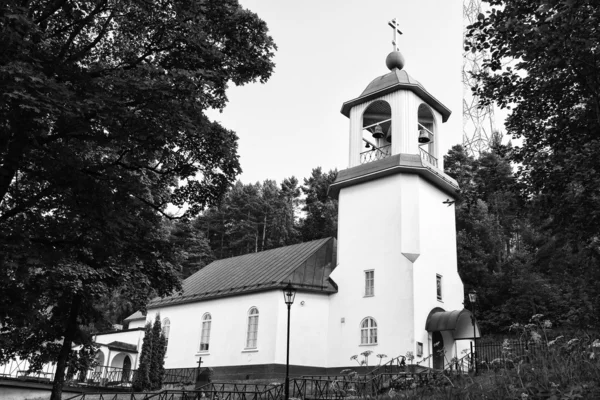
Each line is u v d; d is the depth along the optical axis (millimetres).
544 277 37125
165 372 33562
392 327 26375
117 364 39938
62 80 11984
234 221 68562
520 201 13555
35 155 12070
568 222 12969
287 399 17281
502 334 36000
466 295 34906
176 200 16141
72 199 12648
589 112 12562
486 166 14227
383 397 13914
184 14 13734
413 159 28781
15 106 10289
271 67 15359
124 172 13453
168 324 35750
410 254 27141
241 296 31484
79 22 13992
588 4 9453
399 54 32406
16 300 12680
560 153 12336
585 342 11234
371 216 29188
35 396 23516
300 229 63281
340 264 29828
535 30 9930
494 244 42625
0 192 12133
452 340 27594
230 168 15641
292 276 29703
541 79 12273
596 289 20469
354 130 31500
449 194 30938
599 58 10391
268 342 28766
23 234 11836
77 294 16609
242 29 15352
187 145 15055
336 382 19156
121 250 14844
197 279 38156
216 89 14594
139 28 14367
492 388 10727
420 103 30656
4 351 16938
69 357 18516
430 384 13438
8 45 10695
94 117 12078
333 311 29141
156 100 12211
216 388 25953
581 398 8680
